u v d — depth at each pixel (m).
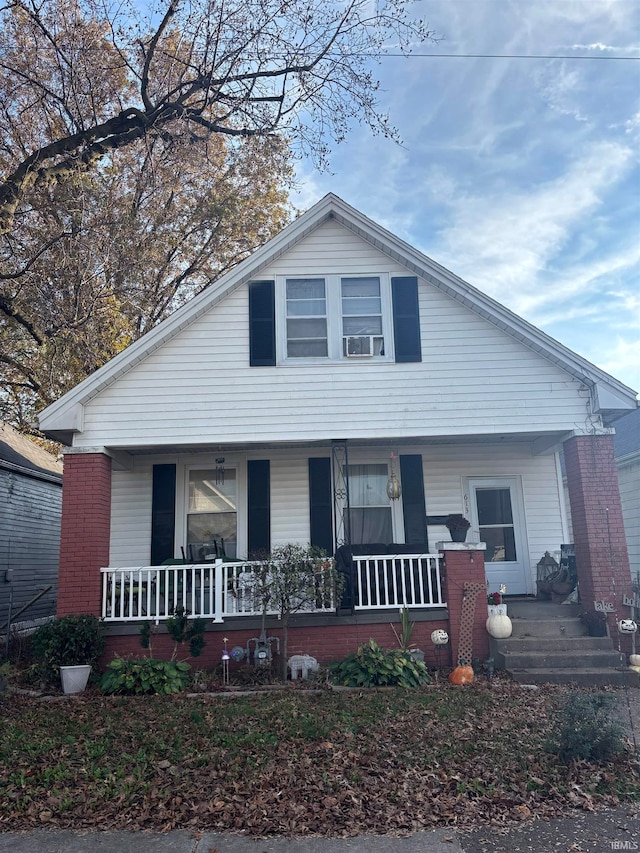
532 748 6.64
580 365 11.73
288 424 11.63
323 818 5.21
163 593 11.90
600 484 11.55
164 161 16.34
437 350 11.96
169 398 11.63
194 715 7.87
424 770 6.12
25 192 13.59
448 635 11.02
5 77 15.68
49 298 14.98
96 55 15.48
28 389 19.38
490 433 11.69
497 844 4.83
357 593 11.67
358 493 13.39
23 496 16.94
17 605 16.27
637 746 6.74
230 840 4.93
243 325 11.95
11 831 5.11
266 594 10.30
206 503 13.35
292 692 9.41
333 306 12.14
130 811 5.37
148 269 20.17
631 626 10.78
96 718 8.08
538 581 12.56
